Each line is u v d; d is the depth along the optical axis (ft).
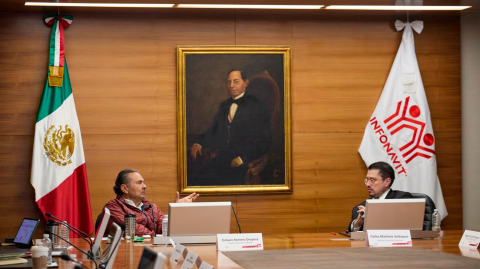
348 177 22.22
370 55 22.49
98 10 20.89
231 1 20.03
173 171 21.47
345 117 22.29
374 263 11.06
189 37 21.67
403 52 22.43
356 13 22.11
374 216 14.66
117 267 10.58
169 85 21.56
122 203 17.16
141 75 21.43
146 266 6.03
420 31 22.52
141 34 21.47
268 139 21.91
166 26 21.58
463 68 22.85
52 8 20.51
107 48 21.30
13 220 20.59
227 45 21.79
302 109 22.13
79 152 20.77
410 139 22.17
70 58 21.11
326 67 22.27
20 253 11.50
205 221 14.19
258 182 21.81
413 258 11.71
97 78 21.21
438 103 22.82
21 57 20.85
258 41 21.98
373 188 17.04
